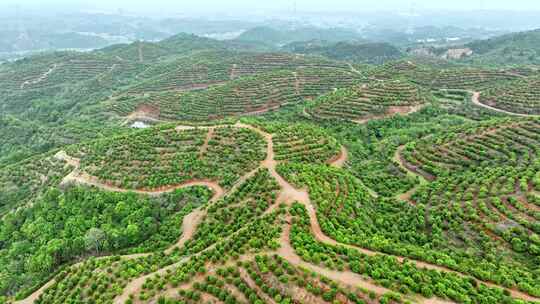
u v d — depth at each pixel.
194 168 95.62
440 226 66.81
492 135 96.56
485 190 72.25
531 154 85.12
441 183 81.81
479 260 56.31
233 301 47.69
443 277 49.66
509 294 47.34
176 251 67.06
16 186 105.81
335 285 46.22
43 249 74.19
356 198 74.75
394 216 71.88
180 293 50.59
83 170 100.44
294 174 80.75
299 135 106.62
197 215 78.25
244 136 106.19
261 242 56.25
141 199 86.69
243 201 75.75
